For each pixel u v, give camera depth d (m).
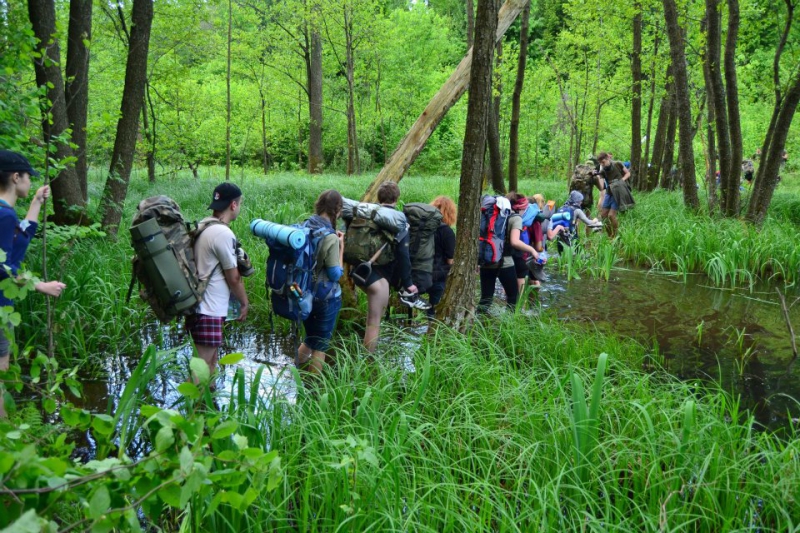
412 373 4.58
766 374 5.23
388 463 2.95
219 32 20.33
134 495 1.74
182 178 19.27
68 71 8.85
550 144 32.19
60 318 5.41
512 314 6.02
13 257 3.59
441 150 33.91
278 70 25.91
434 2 41.25
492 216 6.45
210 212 10.80
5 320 2.34
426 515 2.90
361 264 5.20
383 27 24.72
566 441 3.46
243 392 3.52
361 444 2.76
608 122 26.00
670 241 9.96
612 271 9.47
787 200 14.16
